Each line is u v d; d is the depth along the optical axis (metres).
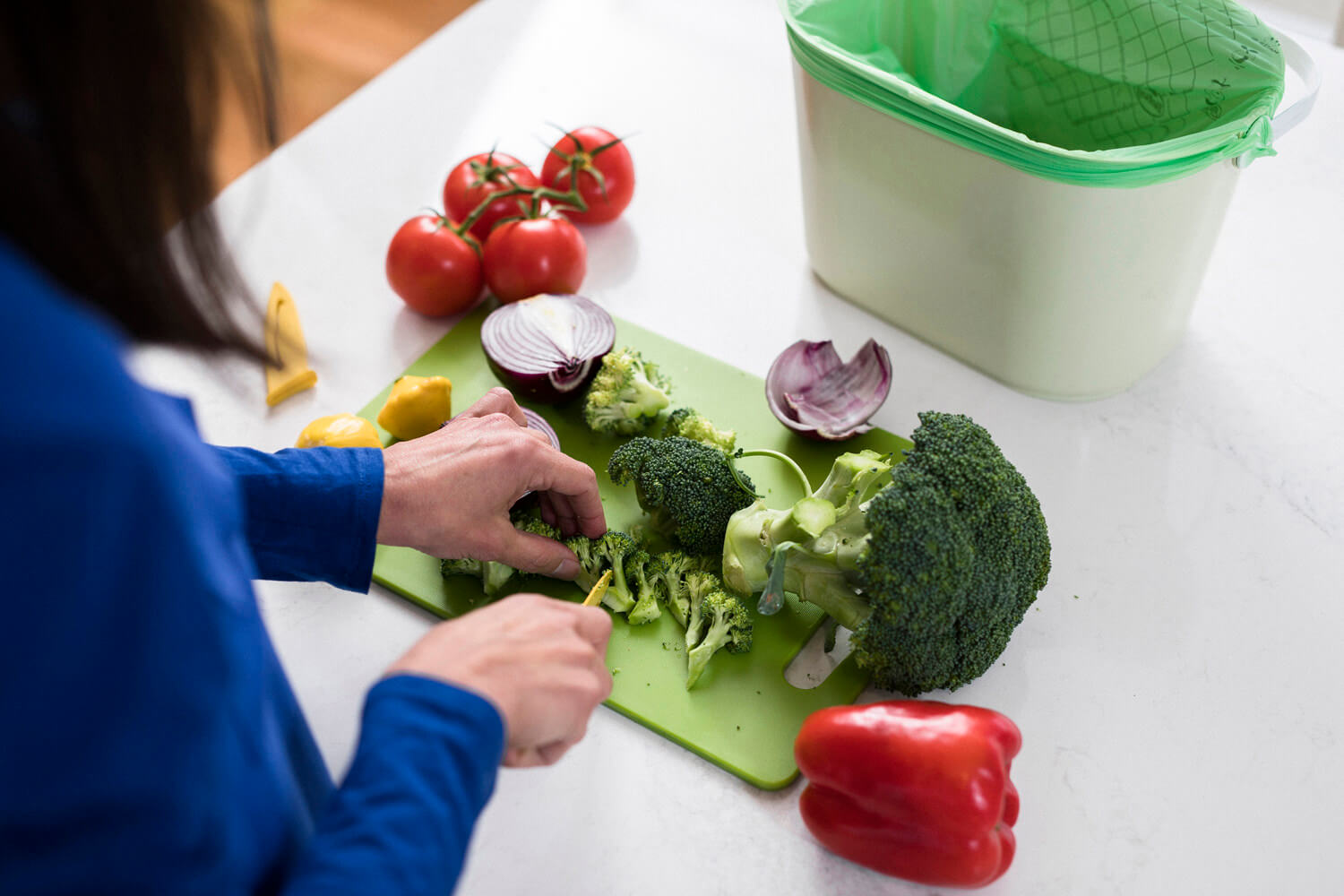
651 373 1.03
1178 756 0.80
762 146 1.33
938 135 0.90
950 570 0.75
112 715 0.36
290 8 2.45
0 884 0.37
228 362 0.45
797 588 0.84
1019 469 0.99
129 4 0.32
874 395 1.01
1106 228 0.88
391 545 0.80
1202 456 0.99
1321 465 0.98
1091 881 0.74
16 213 0.33
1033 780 0.79
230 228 1.24
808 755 0.74
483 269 1.14
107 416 0.34
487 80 1.42
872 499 0.79
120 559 0.35
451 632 0.58
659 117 1.37
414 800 0.48
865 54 1.10
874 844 0.72
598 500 0.89
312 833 0.56
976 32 1.06
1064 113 1.06
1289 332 1.09
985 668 0.82
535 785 0.79
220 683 0.40
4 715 0.35
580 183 1.19
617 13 1.51
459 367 1.10
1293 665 0.85
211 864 0.41
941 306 1.05
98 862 0.38
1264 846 0.75
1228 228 1.18
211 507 0.43
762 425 1.04
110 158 0.34
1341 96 1.29
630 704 0.83
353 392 1.08
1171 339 1.04
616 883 0.74
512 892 0.74
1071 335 0.97
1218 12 0.91
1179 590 0.90
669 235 1.24
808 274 1.19
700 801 0.78
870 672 0.83
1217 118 0.94
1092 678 0.85
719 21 1.49
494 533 0.83
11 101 0.32
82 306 0.37
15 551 0.33
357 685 0.86
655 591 0.89
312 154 1.33
